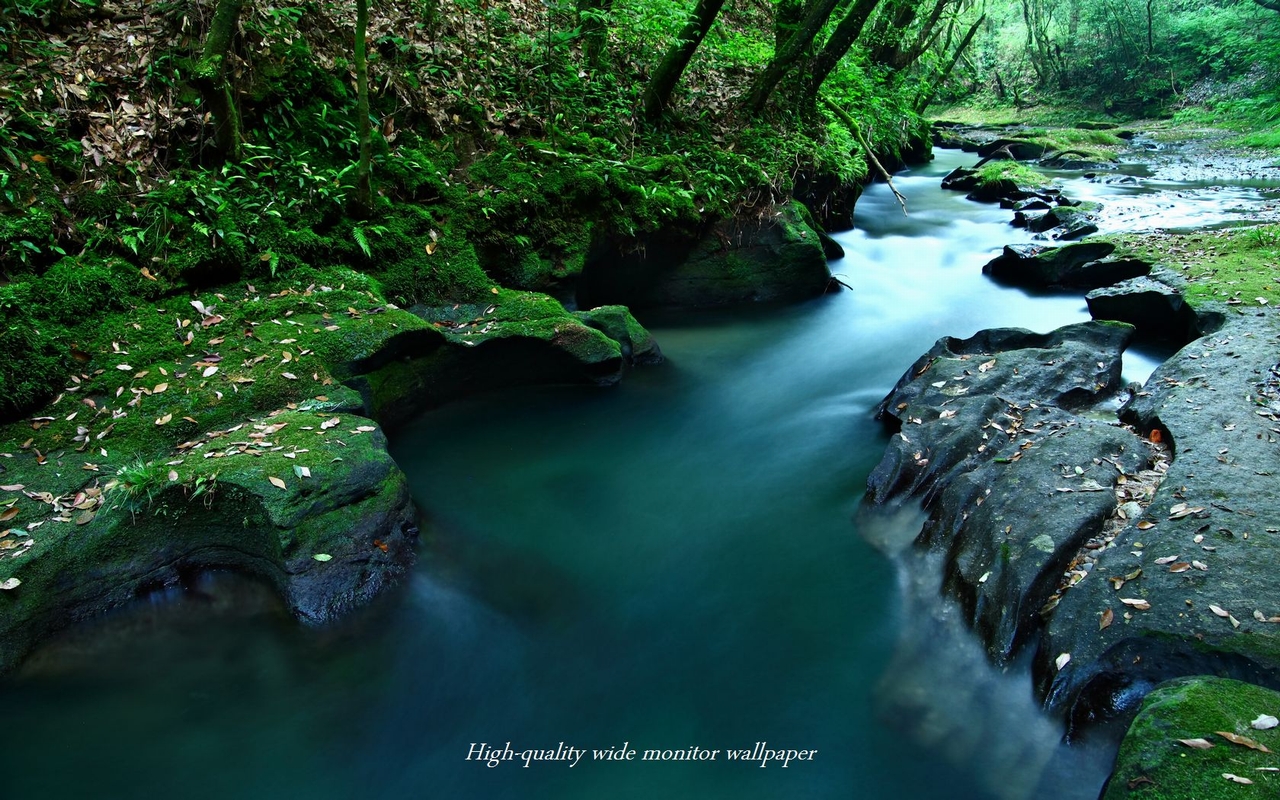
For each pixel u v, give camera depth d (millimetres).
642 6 9578
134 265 5906
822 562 4941
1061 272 9766
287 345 5664
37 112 6023
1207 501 4164
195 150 6645
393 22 8336
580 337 6926
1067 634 3621
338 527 4461
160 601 4391
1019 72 36625
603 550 5137
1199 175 16859
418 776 3652
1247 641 3240
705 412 7066
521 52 9148
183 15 6836
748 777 3578
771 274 9633
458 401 6820
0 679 3881
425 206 7527
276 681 4082
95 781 3559
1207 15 30141
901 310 9570
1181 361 6066
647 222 8578
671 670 4191
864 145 11812
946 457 5188
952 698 3820
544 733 3861
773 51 12969
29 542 4098
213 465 4480
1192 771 2717
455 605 4570
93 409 5008
